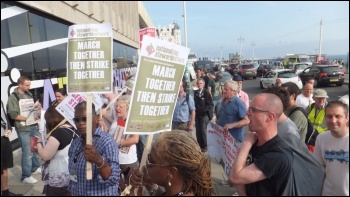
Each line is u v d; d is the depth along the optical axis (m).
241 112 3.23
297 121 2.81
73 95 2.31
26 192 2.01
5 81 2.89
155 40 1.66
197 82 4.91
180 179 1.49
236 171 1.55
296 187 1.48
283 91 2.89
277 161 1.47
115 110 2.92
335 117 1.97
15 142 3.12
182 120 4.40
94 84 1.49
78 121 1.83
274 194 1.49
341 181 1.90
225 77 5.80
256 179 1.49
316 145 2.16
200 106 4.59
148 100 1.70
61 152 2.15
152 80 1.68
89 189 1.80
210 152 2.76
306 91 4.29
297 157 1.55
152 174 1.54
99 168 1.73
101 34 1.45
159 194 1.68
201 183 1.50
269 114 1.58
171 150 1.47
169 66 1.72
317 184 1.54
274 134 1.60
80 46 1.46
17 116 3.01
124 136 2.84
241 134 3.21
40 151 2.21
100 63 1.48
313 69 11.92
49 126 2.29
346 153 1.92
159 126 1.75
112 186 1.84
